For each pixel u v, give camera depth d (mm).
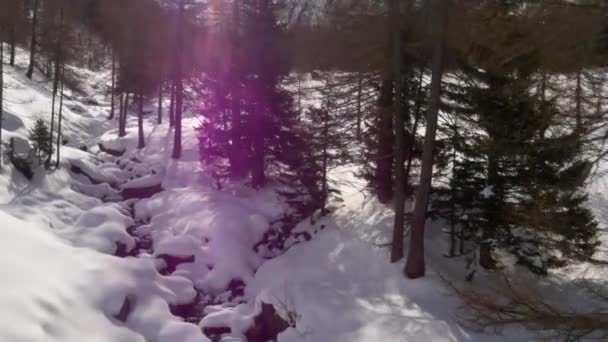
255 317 10977
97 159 24281
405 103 13148
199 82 25703
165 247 14438
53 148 21641
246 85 17594
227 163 20812
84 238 14492
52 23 24094
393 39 11922
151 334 10203
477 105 10992
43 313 8180
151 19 26156
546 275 10523
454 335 8766
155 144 26328
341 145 14859
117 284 10672
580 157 7473
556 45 6824
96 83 44469
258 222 15820
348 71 13672
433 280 10906
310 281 11664
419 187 11094
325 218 15320
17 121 22766
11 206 15289
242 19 18203
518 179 10477
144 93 28219
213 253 14211
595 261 8266
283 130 17312
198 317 11852
